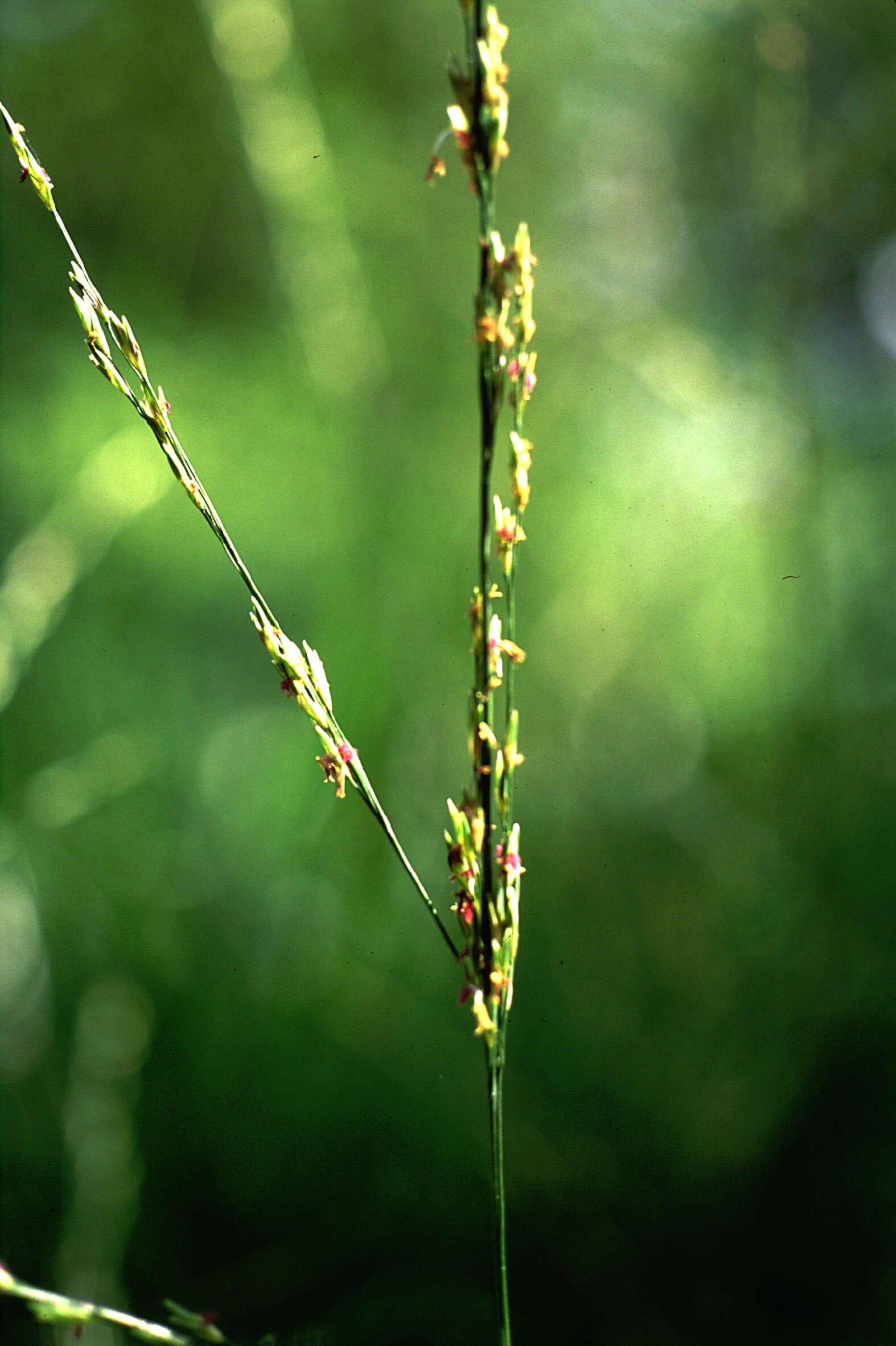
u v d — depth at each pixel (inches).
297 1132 20.7
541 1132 20.7
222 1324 17.9
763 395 26.7
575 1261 18.7
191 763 28.1
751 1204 19.0
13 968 21.0
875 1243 18.0
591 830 27.0
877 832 22.8
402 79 38.5
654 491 30.7
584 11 33.7
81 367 35.7
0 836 23.0
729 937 23.2
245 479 33.8
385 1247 19.1
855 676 25.9
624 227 33.7
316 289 26.5
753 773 26.8
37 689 28.4
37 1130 19.8
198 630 32.7
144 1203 19.5
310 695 13.6
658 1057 21.7
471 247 35.7
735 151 29.4
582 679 30.1
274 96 26.0
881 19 26.5
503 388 13.3
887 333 28.2
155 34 37.2
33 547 24.1
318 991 22.9
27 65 38.5
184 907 24.4
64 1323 13.6
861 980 20.8
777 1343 17.1
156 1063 21.2
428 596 28.4
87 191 38.4
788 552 26.1
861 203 27.4
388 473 28.4
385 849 25.4
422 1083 21.6
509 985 13.6
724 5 27.8
